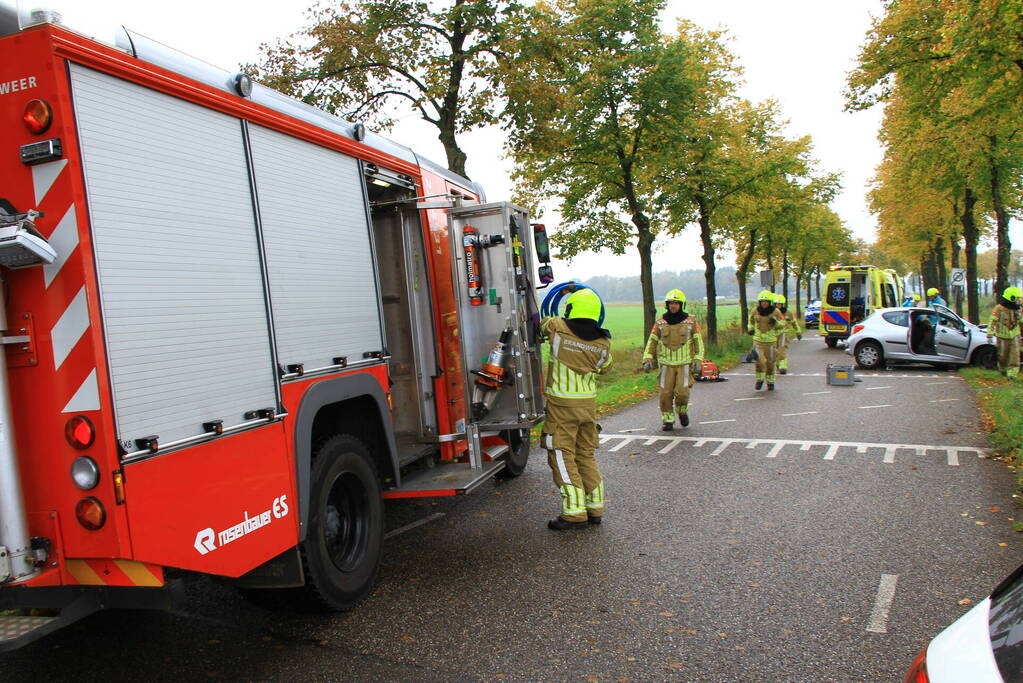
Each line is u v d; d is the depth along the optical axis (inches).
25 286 108.3
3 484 107.2
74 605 113.3
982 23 498.0
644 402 534.3
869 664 138.1
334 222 177.5
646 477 298.2
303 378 157.6
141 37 126.6
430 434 233.3
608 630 157.2
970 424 386.0
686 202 874.8
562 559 204.2
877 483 272.7
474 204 233.8
